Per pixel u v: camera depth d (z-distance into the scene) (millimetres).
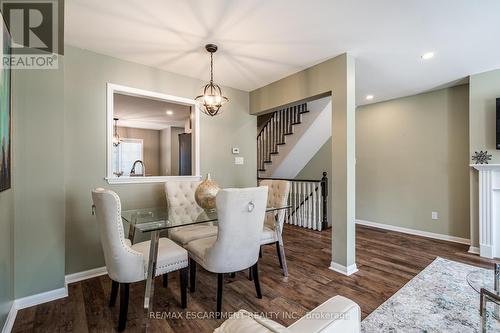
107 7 1924
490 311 1870
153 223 1987
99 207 1688
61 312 1959
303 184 4766
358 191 5020
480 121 3240
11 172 1904
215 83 3686
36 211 2107
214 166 3703
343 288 2320
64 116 2334
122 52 2697
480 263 2922
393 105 4512
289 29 2250
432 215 4047
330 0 1851
